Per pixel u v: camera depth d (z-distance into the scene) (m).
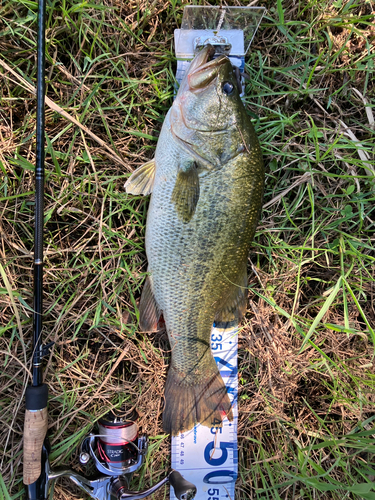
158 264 0.41
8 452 0.43
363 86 0.50
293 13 0.47
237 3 0.46
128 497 0.40
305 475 0.44
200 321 0.43
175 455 0.46
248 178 0.41
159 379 0.47
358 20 0.45
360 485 0.42
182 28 0.45
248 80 0.46
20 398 0.43
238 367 0.49
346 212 0.48
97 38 0.43
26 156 0.44
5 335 0.43
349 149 0.49
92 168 0.45
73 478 0.41
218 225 0.40
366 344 0.50
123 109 0.45
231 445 0.47
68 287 0.44
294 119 0.49
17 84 0.43
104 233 0.45
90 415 0.44
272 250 0.49
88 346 0.46
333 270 0.50
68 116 0.42
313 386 0.50
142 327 0.44
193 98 0.39
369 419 0.45
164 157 0.40
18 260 0.44
